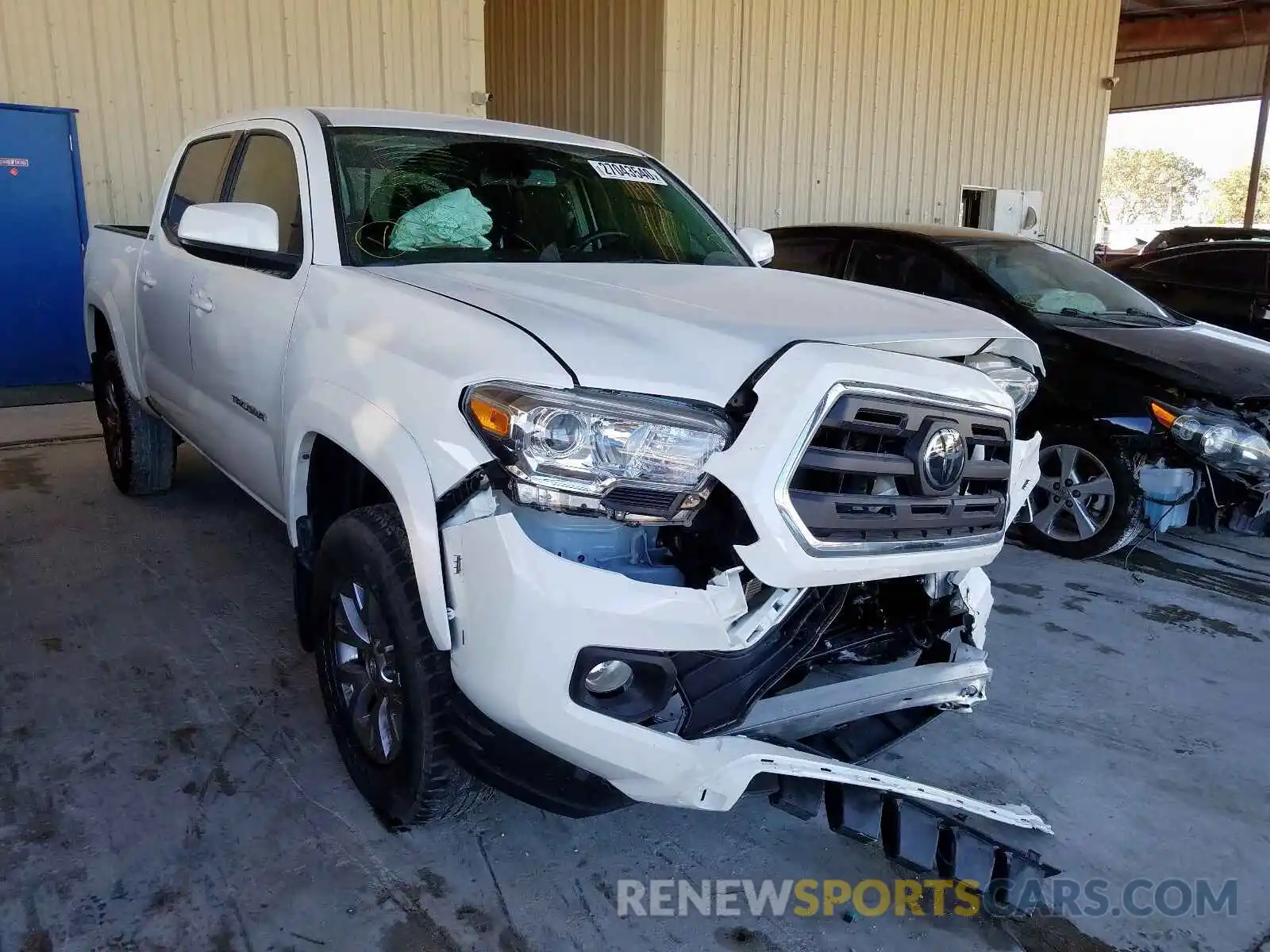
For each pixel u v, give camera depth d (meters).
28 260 7.77
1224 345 5.10
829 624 2.36
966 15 12.26
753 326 2.24
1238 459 4.45
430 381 2.17
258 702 3.17
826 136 11.41
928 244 5.80
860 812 2.41
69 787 2.69
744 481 2.01
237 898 2.30
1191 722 3.38
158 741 2.93
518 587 1.97
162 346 4.07
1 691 3.18
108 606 3.85
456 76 9.35
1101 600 4.46
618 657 2.01
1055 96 13.52
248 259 3.26
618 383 2.03
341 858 2.45
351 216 2.97
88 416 7.12
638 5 10.17
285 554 4.45
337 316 2.64
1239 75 22.53
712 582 2.06
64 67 7.64
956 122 12.56
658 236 3.56
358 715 2.62
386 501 2.64
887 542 2.19
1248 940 2.35
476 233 3.13
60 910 2.23
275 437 2.95
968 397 2.30
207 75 8.18
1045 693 3.55
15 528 4.68
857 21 11.31
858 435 2.16
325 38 8.62
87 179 7.88
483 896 2.36
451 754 2.27
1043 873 2.42
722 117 10.52
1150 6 18.44
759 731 2.29
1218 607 4.43
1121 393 4.76
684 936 2.27
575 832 2.62
